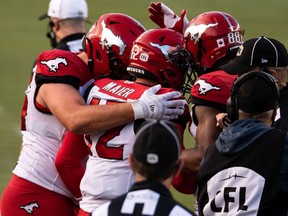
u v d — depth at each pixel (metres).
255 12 56.34
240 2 58.41
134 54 16.17
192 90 15.89
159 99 15.30
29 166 17.47
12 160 29.95
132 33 16.69
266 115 13.92
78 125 15.48
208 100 15.53
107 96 15.91
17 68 43.59
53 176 17.42
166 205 11.70
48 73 16.34
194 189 15.72
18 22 52.97
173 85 16.34
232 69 15.61
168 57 16.05
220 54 16.67
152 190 11.78
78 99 15.98
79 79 16.45
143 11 55.16
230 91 15.46
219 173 13.76
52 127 17.23
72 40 28.30
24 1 57.56
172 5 56.28
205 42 16.70
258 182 13.41
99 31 16.67
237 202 13.55
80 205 16.03
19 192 17.56
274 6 57.94
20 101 37.84
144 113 15.23
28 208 17.53
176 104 15.46
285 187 13.34
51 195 17.50
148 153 11.77
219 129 15.48
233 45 16.72
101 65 16.67
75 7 28.48
